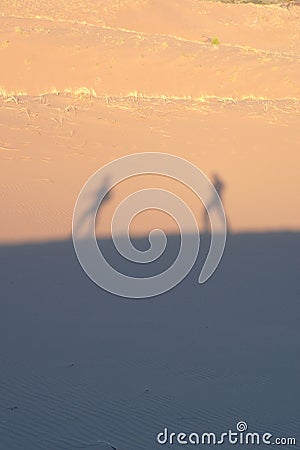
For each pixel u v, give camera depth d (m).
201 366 31.92
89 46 123.56
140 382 29.56
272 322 39.38
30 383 28.62
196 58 124.50
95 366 31.05
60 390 28.14
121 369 30.98
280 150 81.75
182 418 26.25
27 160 68.75
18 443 23.39
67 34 131.75
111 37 135.75
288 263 50.78
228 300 42.91
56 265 46.59
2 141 72.75
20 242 50.44
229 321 39.09
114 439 24.12
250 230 58.06
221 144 81.19
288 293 44.69
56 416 25.72
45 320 37.03
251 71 119.31
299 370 32.16
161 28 199.12
